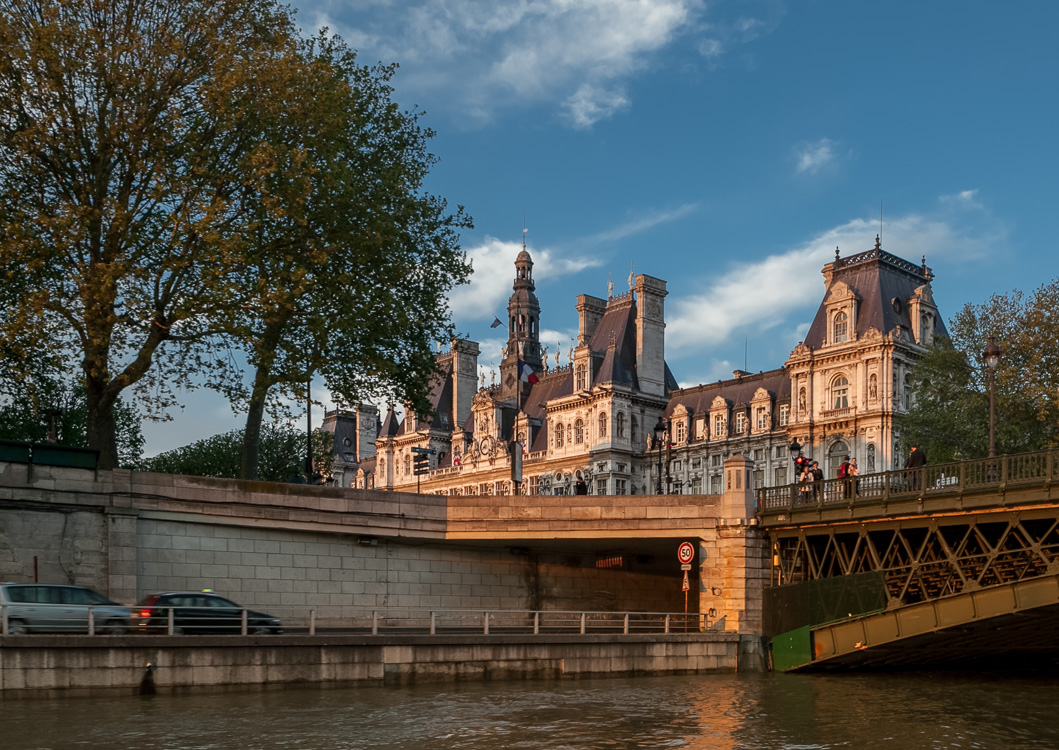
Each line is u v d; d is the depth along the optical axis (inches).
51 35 1362.0
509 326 5216.5
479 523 1595.7
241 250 1422.2
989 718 1106.1
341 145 1592.0
